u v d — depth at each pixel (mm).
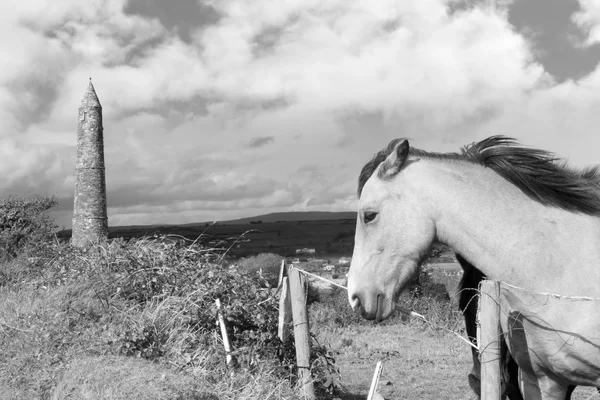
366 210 3781
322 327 13523
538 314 3396
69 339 6281
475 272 4355
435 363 9906
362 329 14273
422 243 3697
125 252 8242
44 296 7820
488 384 3332
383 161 3855
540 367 3568
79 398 4887
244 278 7219
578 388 7535
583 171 3793
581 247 3389
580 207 3508
